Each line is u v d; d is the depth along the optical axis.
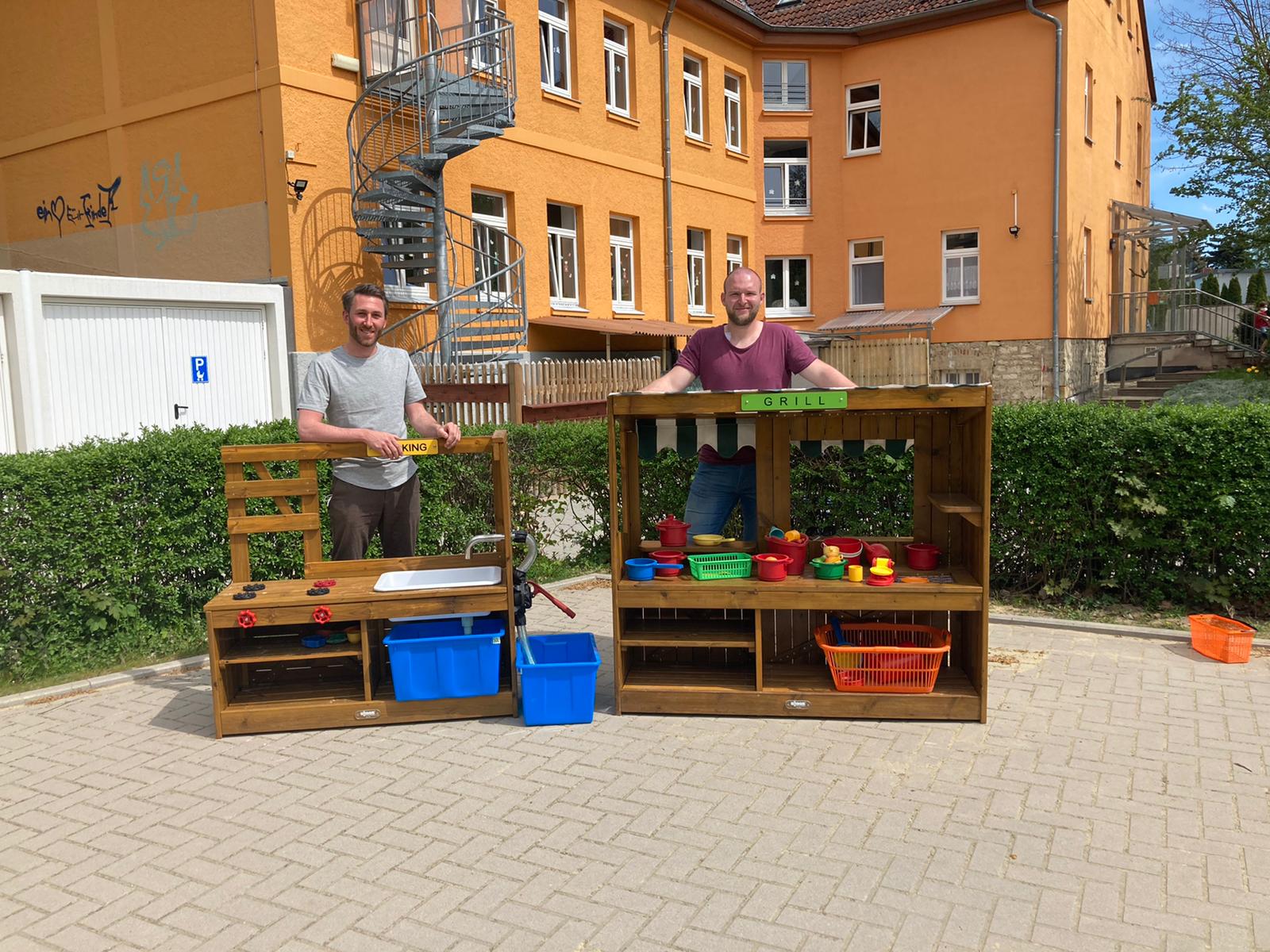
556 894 3.27
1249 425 6.12
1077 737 4.52
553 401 13.17
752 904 3.19
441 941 3.03
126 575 6.10
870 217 21.73
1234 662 5.53
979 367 20.69
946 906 3.15
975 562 5.01
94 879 3.46
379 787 4.15
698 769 4.25
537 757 4.42
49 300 8.89
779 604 4.86
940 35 20.53
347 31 12.55
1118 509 6.50
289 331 12.07
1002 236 20.23
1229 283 30.83
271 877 3.44
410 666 4.84
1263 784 4.01
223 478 6.50
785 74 21.91
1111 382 22.72
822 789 4.02
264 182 12.07
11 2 14.27
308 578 5.21
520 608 5.01
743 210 21.52
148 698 5.39
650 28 18.33
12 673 5.73
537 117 15.75
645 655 5.42
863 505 7.11
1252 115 17.94
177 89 12.70
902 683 4.79
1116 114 23.66
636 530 5.59
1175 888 3.24
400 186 12.80
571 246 16.92
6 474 5.64
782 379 5.40
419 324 13.74
